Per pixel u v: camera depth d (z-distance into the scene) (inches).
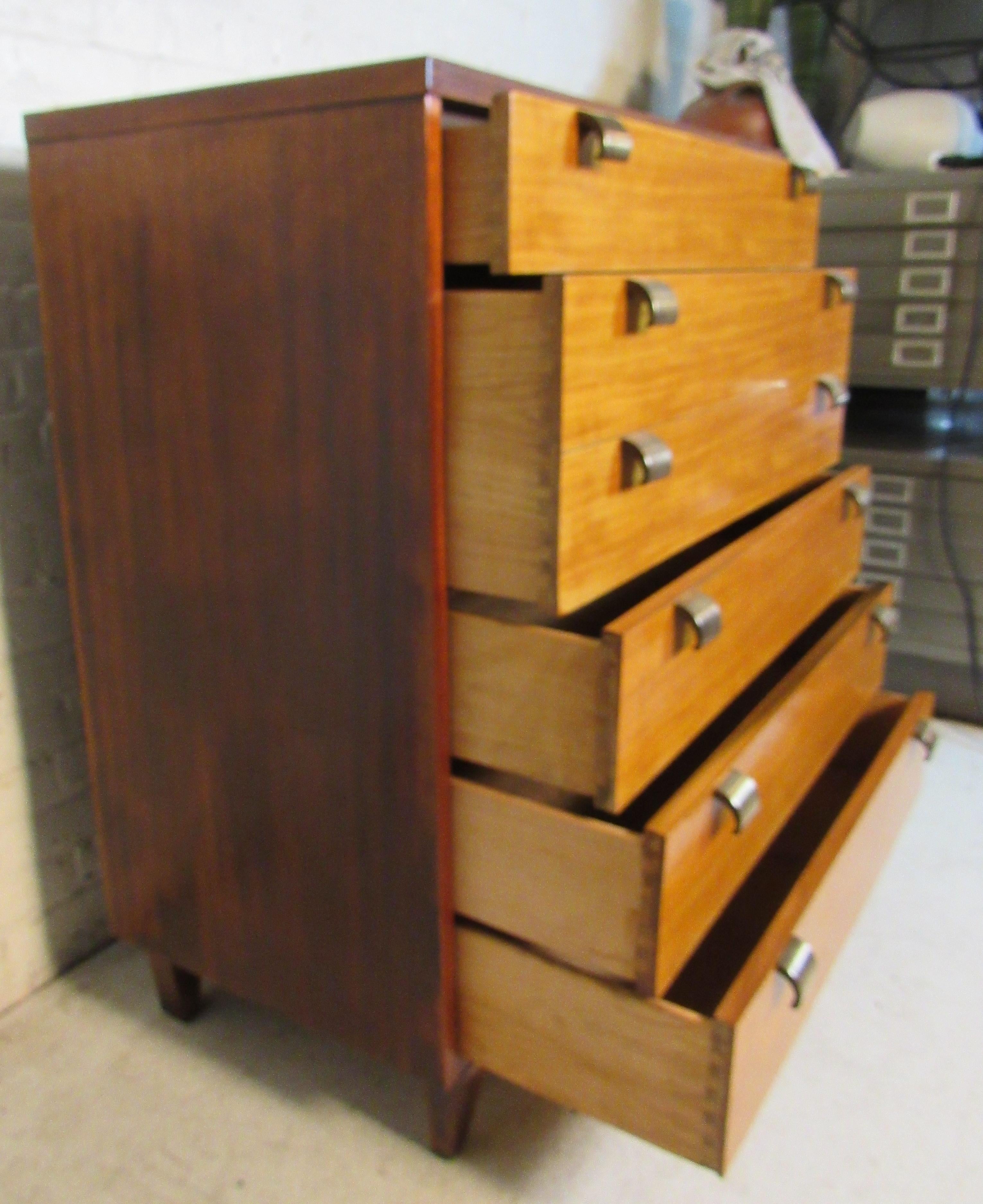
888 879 49.9
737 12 76.7
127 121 29.8
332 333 27.6
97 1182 33.6
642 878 27.6
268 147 27.2
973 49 82.1
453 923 31.5
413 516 27.6
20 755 40.4
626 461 28.6
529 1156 34.9
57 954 43.2
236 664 32.8
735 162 35.6
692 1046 27.7
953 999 42.2
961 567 63.2
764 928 39.3
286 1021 41.1
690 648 31.3
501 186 24.3
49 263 33.1
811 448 45.1
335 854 32.5
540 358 25.1
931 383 66.6
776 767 37.5
